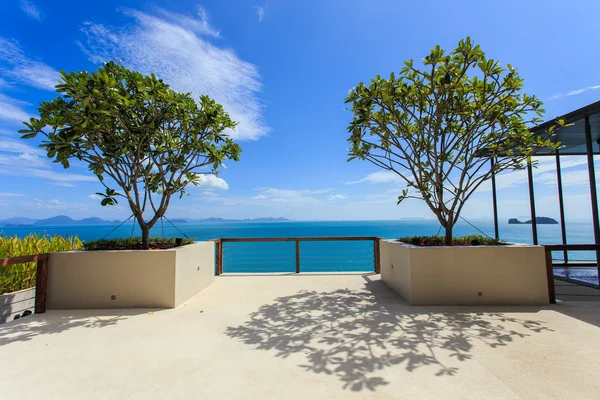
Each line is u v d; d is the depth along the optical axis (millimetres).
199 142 4246
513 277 3604
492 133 4273
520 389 1685
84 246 4090
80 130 3334
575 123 4816
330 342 2443
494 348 2283
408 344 2383
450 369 1941
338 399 1603
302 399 1606
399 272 4082
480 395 1625
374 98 4000
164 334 2674
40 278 3408
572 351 2213
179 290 3674
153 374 1920
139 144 3842
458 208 4172
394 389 1699
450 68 3689
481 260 3621
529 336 2537
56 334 2684
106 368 2010
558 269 5855
